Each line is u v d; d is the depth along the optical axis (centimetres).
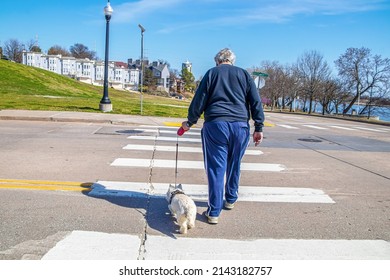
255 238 346
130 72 14075
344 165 720
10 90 2978
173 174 581
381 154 889
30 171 555
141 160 676
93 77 12900
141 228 357
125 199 443
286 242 340
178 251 313
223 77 367
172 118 1483
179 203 354
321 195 496
